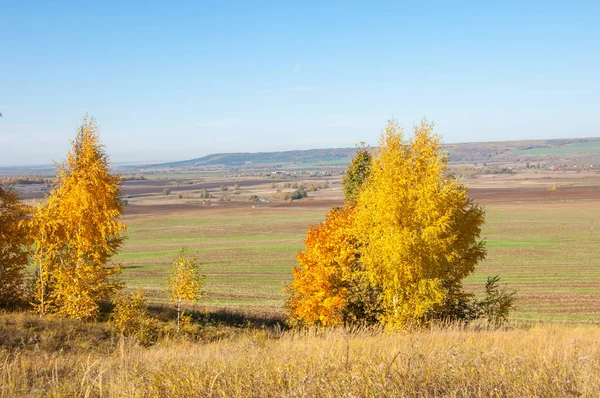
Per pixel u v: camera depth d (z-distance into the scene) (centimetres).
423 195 2317
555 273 6303
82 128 2973
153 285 5788
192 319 3212
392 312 2497
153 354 935
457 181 2439
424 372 569
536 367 594
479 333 1216
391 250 2292
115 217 3017
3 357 1123
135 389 590
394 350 708
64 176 2973
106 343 2128
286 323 3297
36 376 799
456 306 2638
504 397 515
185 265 3120
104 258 3027
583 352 734
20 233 2975
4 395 690
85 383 688
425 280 2333
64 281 2784
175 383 589
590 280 5828
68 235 2889
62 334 2212
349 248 2856
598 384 529
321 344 873
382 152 2522
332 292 2912
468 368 588
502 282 5738
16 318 2320
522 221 12488
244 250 9225
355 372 558
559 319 3941
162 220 15062
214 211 17475
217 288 5634
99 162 2964
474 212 2452
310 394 523
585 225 11588
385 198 2345
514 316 4038
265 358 701
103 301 3288
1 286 2995
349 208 3231
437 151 2448
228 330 3016
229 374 606
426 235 2280
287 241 10506
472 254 2503
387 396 505
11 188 3056
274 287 5719
